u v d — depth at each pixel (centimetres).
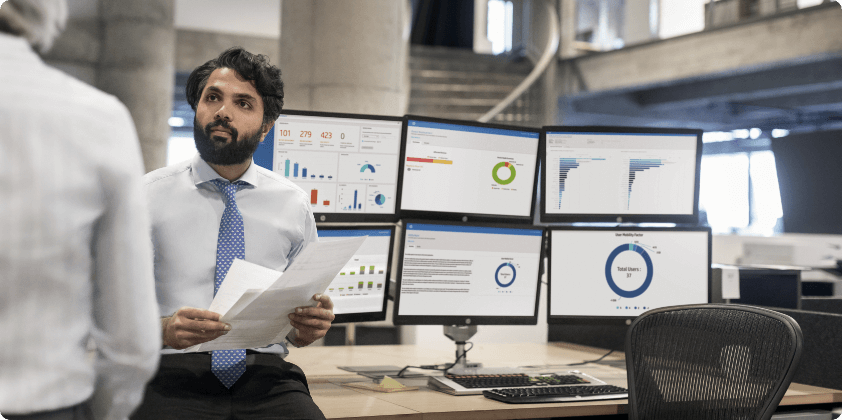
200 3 827
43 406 85
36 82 87
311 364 218
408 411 154
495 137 213
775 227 1018
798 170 512
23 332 83
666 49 811
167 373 139
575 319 217
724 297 237
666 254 220
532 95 893
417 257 203
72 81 91
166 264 148
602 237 218
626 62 851
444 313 206
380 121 203
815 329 198
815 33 682
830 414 182
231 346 138
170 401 132
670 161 222
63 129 86
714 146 1109
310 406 136
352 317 201
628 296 218
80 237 87
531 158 218
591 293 218
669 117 977
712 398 158
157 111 791
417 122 205
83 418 93
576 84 909
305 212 165
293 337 157
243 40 890
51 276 84
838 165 485
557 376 193
